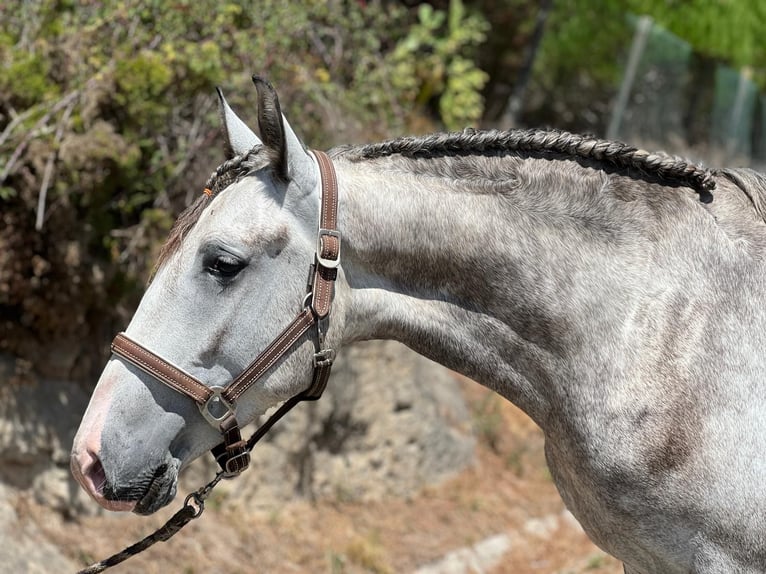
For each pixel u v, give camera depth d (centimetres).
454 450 681
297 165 257
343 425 618
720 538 256
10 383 475
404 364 664
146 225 470
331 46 612
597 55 1052
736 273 261
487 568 596
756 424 254
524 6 1024
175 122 477
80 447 248
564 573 588
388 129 625
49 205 448
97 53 453
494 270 265
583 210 267
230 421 257
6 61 434
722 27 1105
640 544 265
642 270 262
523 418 770
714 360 256
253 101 493
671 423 254
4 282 456
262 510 561
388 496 629
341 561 545
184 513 269
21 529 448
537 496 689
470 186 269
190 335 252
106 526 485
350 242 263
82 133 436
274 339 256
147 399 251
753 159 1284
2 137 418
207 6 488
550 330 264
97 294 487
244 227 252
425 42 801
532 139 272
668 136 1143
